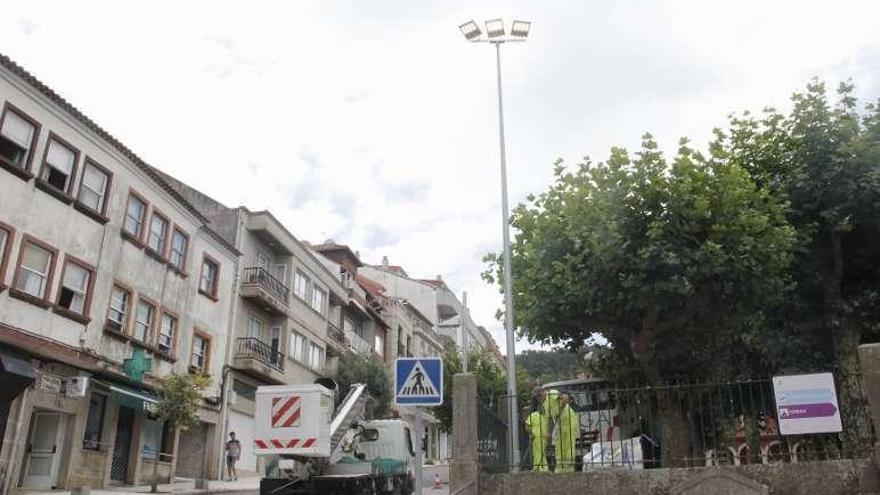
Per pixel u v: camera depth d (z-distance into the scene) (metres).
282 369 35.50
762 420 11.48
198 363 29.33
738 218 11.85
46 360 20.48
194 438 29.17
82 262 22.11
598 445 12.80
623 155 12.66
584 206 12.70
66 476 20.88
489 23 20.31
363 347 49.72
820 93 13.81
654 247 11.61
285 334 36.19
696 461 11.80
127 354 24.12
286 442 17.05
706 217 11.93
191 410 23.16
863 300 13.40
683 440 11.33
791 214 13.51
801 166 13.57
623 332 13.00
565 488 10.23
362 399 21.62
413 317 62.34
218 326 30.91
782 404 10.05
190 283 28.77
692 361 15.00
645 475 10.02
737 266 11.54
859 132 13.28
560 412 11.73
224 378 30.97
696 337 13.71
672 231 11.91
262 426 17.23
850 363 13.08
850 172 12.96
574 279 12.45
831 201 13.23
